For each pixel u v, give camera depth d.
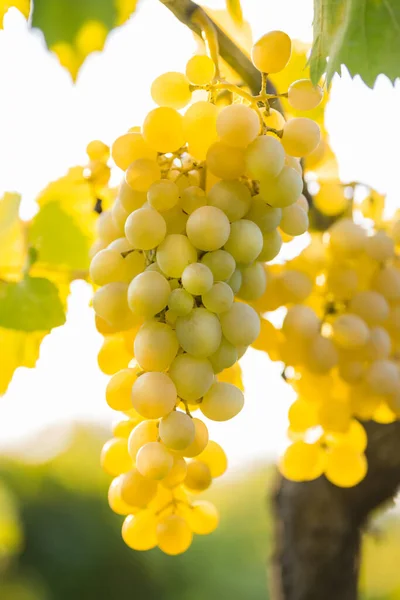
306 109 0.61
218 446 0.62
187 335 0.58
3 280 0.73
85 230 0.75
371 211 0.73
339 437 0.69
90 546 3.74
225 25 0.76
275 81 0.74
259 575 4.02
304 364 0.68
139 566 3.78
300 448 0.69
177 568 3.84
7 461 3.83
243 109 0.57
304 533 0.87
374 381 0.68
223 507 4.37
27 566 3.69
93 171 0.74
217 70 0.61
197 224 0.58
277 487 0.91
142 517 0.61
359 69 0.63
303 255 0.69
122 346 0.63
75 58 0.72
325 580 0.86
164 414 0.57
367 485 0.85
